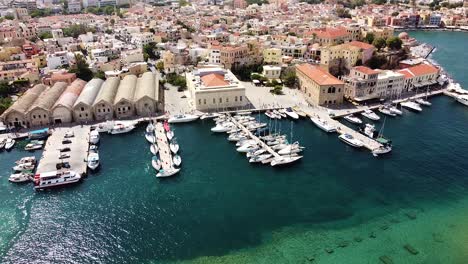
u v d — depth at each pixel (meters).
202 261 94.75
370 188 126.19
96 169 135.75
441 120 181.00
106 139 161.12
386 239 103.00
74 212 113.00
